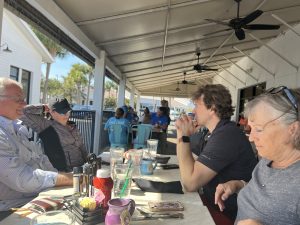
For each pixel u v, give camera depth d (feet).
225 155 6.60
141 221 5.12
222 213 6.84
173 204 5.81
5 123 7.39
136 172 8.34
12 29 39.34
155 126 30.55
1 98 7.40
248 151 6.88
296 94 4.26
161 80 62.54
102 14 17.26
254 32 31.32
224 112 7.31
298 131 4.18
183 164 6.79
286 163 4.36
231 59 47.09
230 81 54.24
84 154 10.80
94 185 5.14
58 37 17.61
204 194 7.27
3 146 6.71
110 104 140.87
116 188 5.89
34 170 6.84
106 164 8.88
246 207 4.68
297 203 3.96
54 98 10.27
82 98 151.43
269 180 4.42
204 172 6.57
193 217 5.39
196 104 7.55
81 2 15.11
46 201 5.57
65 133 10.16
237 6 20.75
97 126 24.93
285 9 23.66
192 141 9.53
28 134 8.52
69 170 10.00
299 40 28.32
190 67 48.88
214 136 6.91
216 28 25.91
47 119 10.09
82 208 4.79
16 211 5.39
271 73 34.91
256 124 4.42
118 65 35.37
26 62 44.14
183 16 20.65
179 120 7.17
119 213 4.41
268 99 4.31
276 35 33.19
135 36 23.00
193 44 31.40
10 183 6.61
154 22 20.62
